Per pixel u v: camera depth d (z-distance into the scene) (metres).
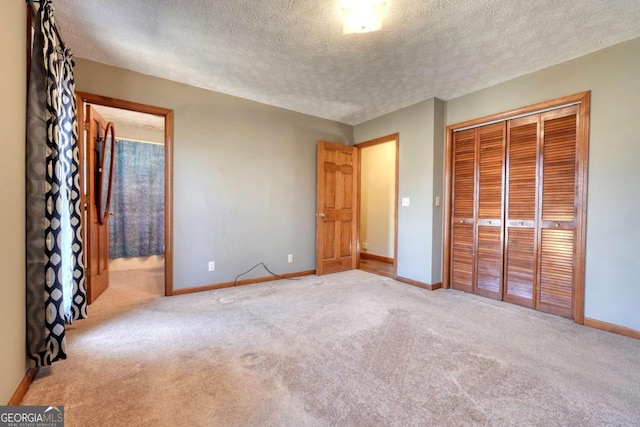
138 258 4.66
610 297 2.32
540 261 2.79
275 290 3.38
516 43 2.29
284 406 1.39
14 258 1.37
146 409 1.36
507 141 3.04
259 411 1.36
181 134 3.14
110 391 1.49
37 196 1.57
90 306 2.79
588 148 2.45
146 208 4.68
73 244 2.14
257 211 3.68
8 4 1.30
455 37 2.20
